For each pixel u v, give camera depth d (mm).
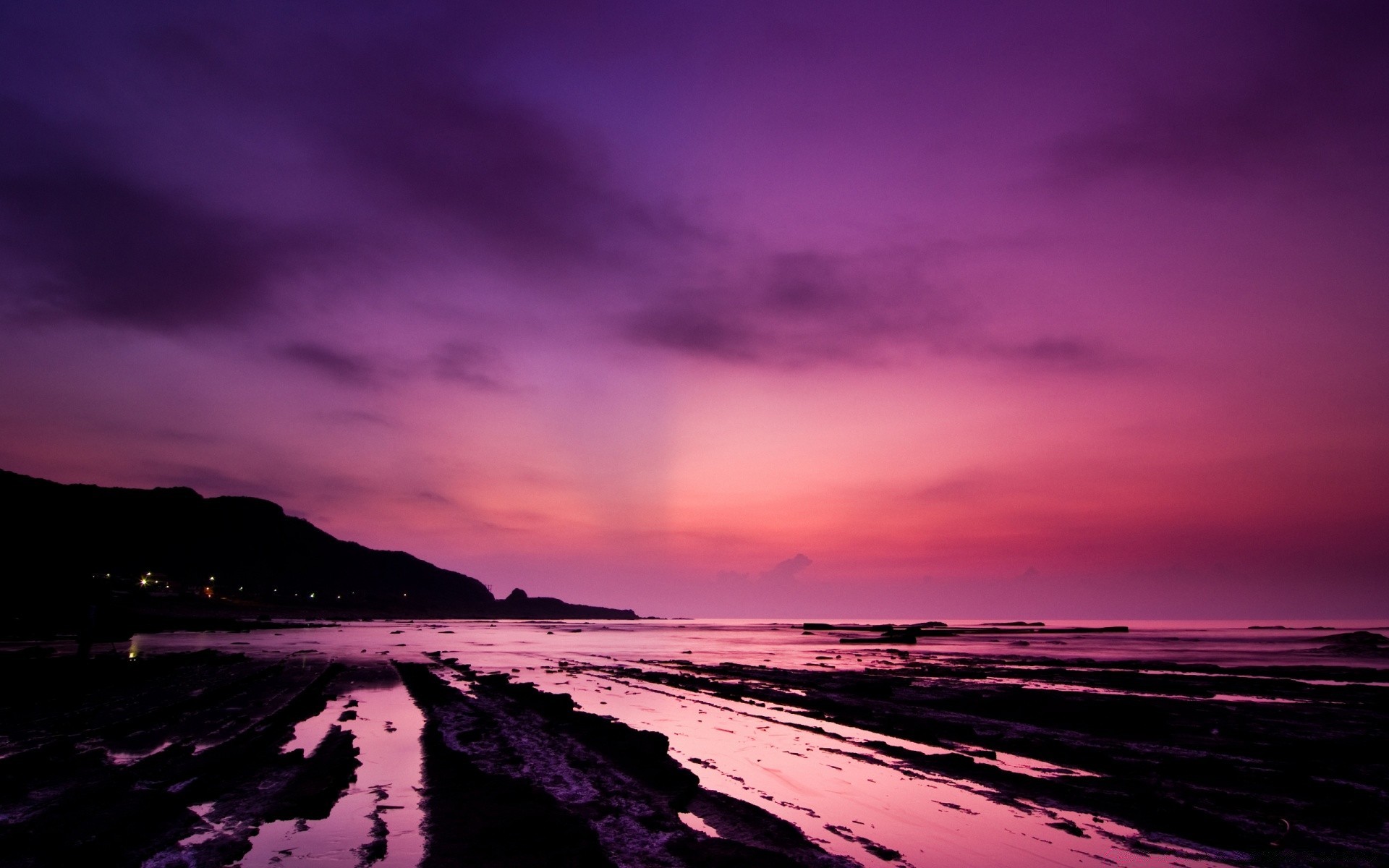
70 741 15258
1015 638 115000
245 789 11594
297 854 8594
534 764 13797
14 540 124625
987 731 18781
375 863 8250
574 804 11008
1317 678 35969
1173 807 11188
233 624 96625
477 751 15023
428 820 9914
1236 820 10852
